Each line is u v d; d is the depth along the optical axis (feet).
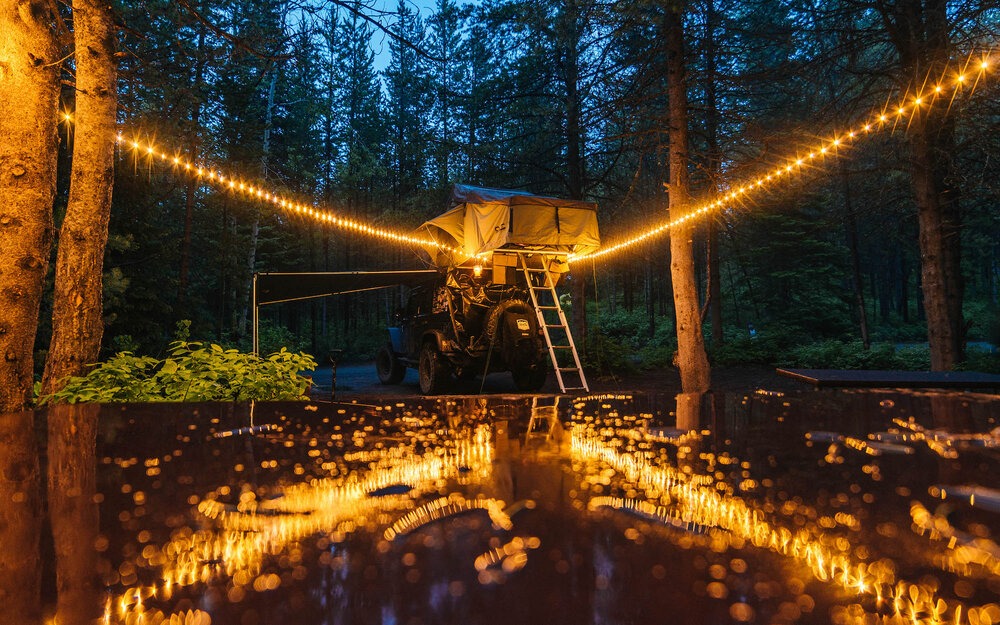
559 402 5.72
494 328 31.30
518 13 38.68
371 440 3.80
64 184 33.73
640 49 35.42
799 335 83.87
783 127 38.63
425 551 1.61
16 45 12.17
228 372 13.07
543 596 1.24
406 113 116.78
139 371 13.39
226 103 55.26
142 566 1.52
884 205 41.57
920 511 1.96
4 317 11.81
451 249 34.99
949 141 31.30
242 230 74.64
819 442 3.46
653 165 52.49
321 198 102.78
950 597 1.20
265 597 1.27
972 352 46.52
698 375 29.81
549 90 55.16
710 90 38.17
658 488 2.40
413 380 44.57
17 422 4.67
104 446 3.59
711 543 1.65
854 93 36.45
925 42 28.58
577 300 50.29
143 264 40.83
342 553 1.60
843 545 1.60
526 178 58.49
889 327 117.80
